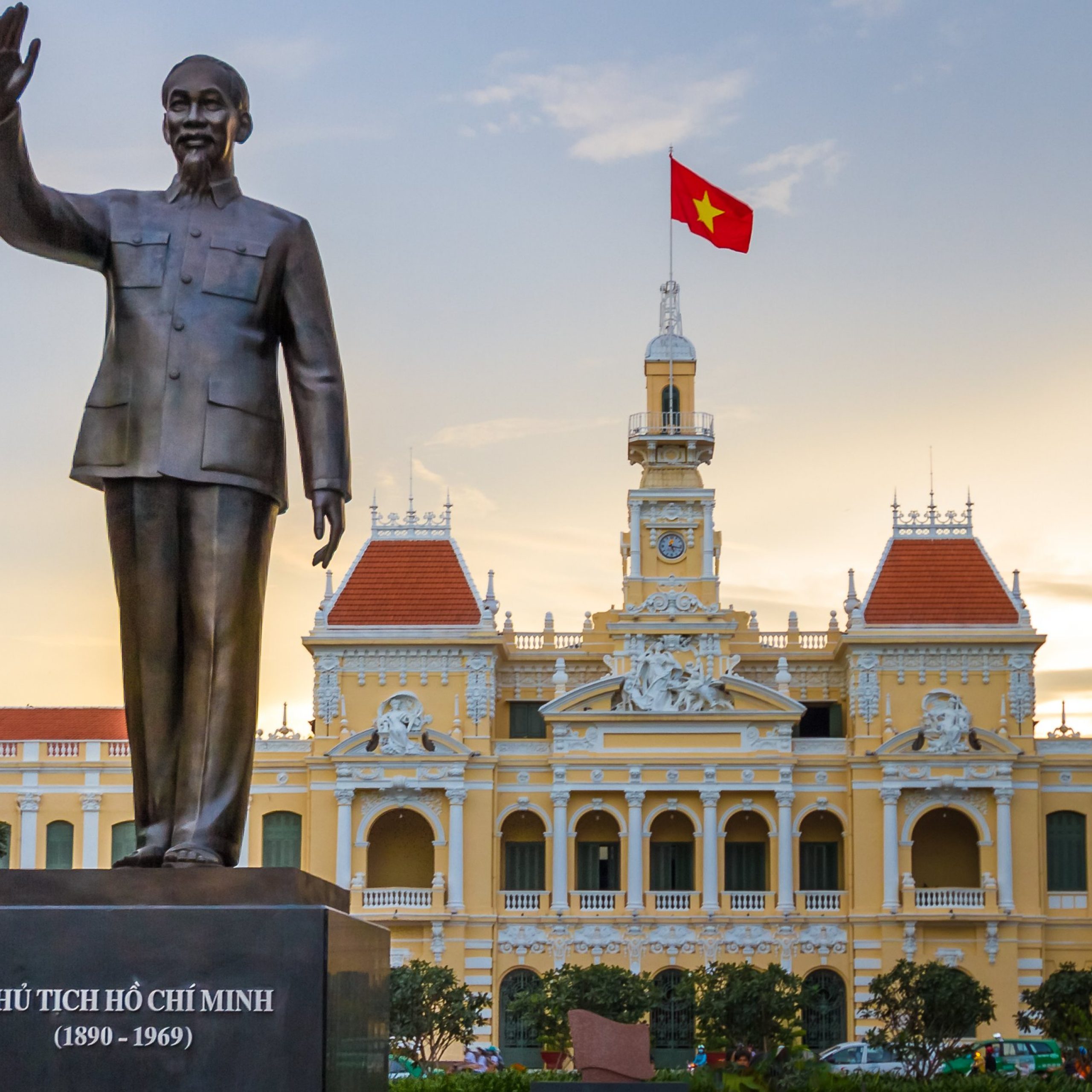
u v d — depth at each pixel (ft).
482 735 301.43
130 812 307.78
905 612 302.45
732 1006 243.81
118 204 49.73
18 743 309.42
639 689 300.61
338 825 297.94
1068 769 301.43
